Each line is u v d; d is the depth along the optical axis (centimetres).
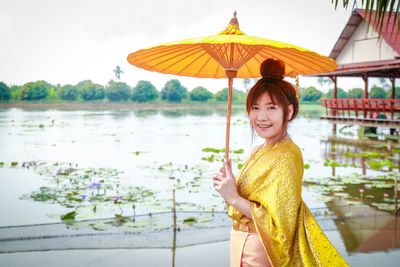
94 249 286
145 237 311
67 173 575
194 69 171
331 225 350
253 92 139
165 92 6719
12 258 270
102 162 699
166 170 618
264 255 131
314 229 121
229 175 134
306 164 684
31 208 398
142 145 958
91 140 1050
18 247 289
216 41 113
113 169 623
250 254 133
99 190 478
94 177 561
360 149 948
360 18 1423
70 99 5694
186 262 269
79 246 290
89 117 2211
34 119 1917
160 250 285
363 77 1428
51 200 429
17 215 373
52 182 525
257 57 162
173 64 164
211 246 299
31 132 1244
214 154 809
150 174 585
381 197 457
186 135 1209
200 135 1227
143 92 6384
